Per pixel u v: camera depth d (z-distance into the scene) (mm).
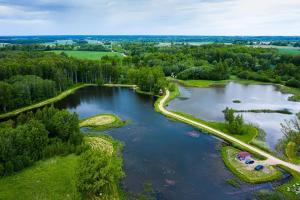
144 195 50469
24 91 111812
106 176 49375
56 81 137375
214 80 176375
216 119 97000
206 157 66438
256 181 55031
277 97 133250
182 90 148375
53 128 71938
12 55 183500
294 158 64938
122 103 119812
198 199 49656
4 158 56312
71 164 60875
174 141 76375
